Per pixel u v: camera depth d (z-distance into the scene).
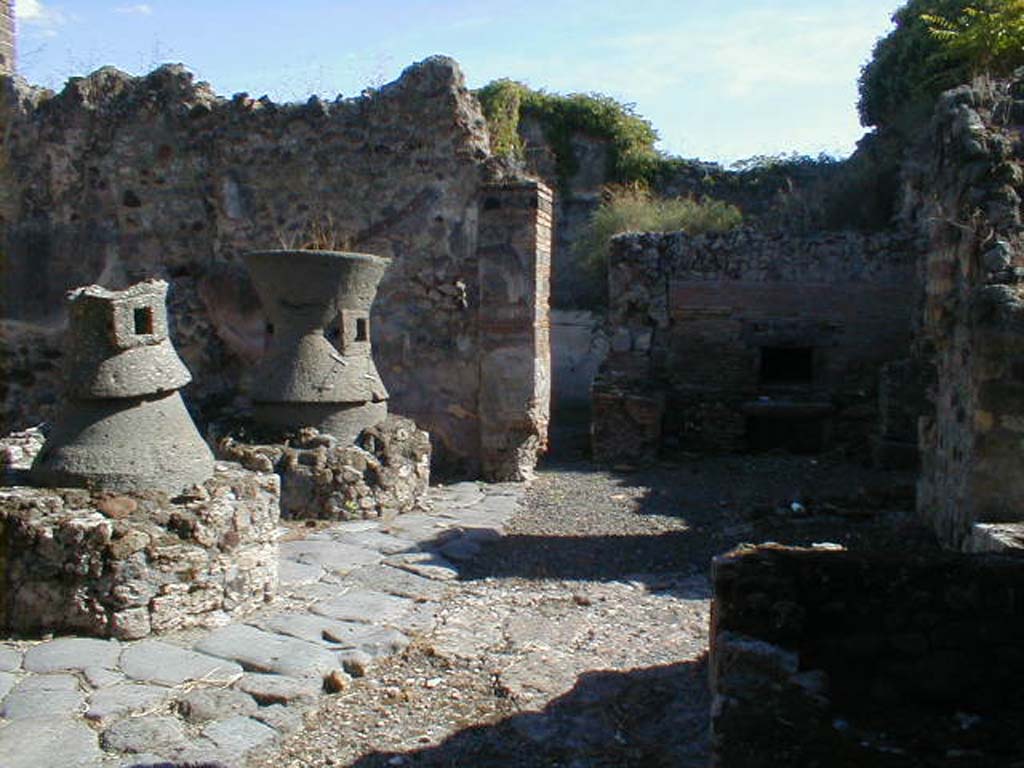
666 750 3.84
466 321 9.59
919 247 10.84
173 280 10.16
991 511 5.87
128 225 10.24
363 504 7.55
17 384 10.24
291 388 7.72
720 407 11.87
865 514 7.68
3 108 6.04
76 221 10.30
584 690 4.38
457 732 4.03
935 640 3.23
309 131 9.83
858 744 2.90
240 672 4.45
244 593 5.27
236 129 9.98
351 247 9.75
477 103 9.90
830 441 11.86
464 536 7.11
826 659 3.24
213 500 5.20
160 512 5.06
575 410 16.38
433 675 4.62
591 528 7.55
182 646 4.76
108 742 3.76
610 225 15.84
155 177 10.18
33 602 4.84
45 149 10.30
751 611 3.21
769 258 12.12
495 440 9.48
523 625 5.26
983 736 3.00
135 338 5.36
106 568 4.80
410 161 9.62
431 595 5.77
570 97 18.73
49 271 10.31
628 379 11.60
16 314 10.25
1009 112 6.69
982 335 5.85
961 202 6.44
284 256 7.70
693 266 12.20
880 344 12.02
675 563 6.54
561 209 18.70
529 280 9.34
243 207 9.99
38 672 4.38
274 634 4.96
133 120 10.19
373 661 4.75
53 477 5.23
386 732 4.03
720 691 3.07
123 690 4.21
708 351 12.17
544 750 3.87
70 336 5.41
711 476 10.07
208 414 9.93
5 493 5.04
